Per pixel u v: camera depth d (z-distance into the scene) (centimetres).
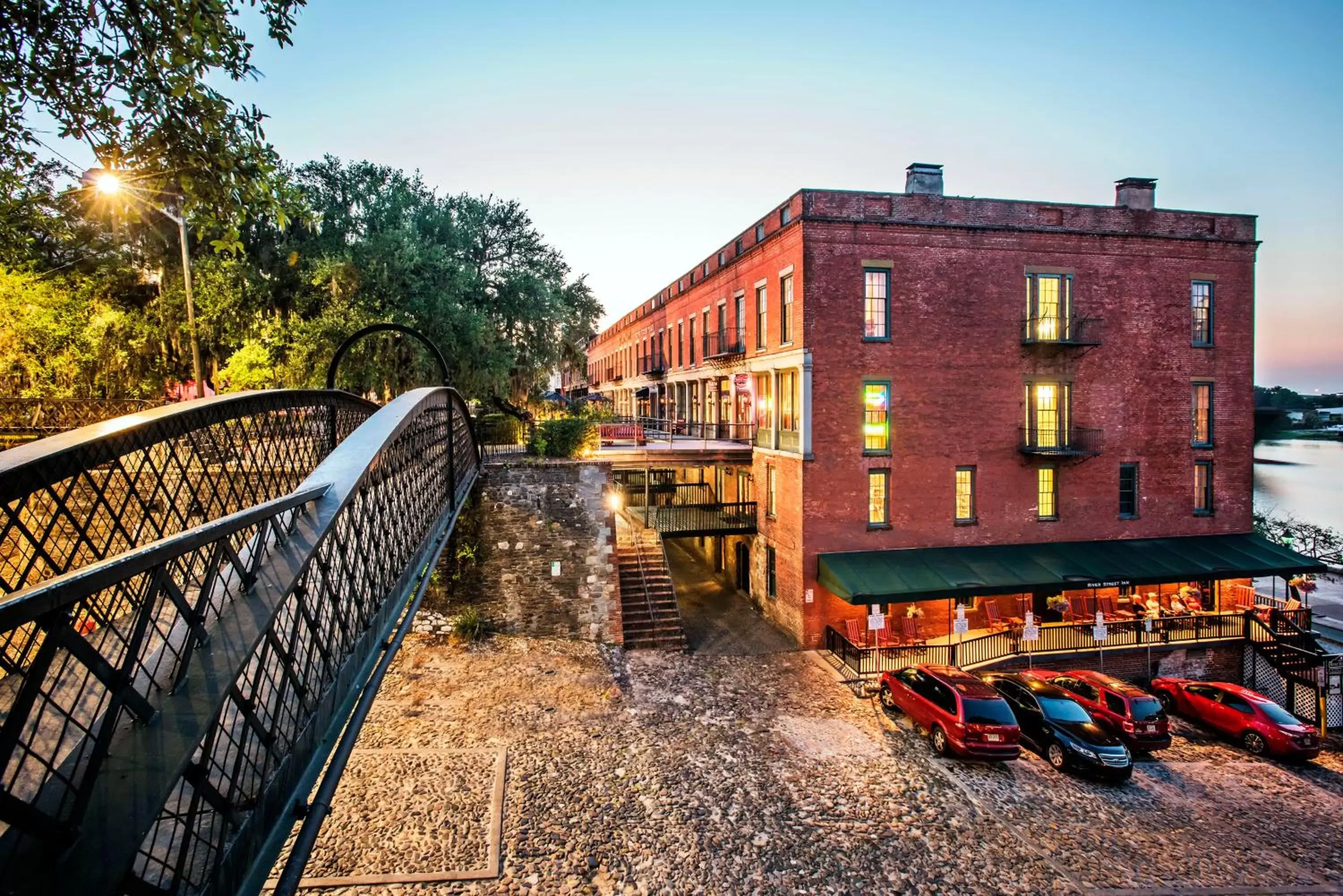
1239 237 2156
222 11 712
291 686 428
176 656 271
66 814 219
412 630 1741
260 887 329
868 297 1944
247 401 534
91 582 200
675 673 1655
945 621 1988
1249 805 1187
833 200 1898
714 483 3047
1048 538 2048
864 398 1931
